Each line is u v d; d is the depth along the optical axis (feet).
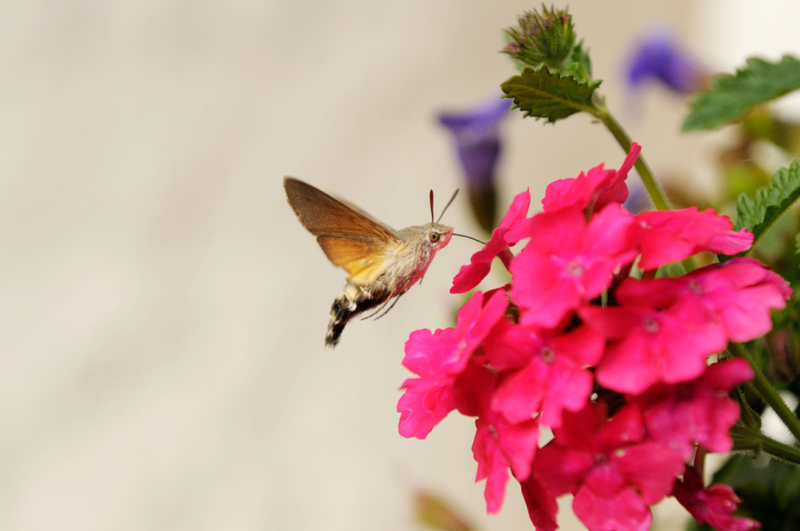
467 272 2.37
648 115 5.50
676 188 2.78
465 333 2.33
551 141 5.88
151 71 5.49
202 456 5.50
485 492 2.30
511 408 2.27
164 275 5.54
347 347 5.79
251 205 5.68
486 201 3.22
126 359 5.44
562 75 2.39
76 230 5.41
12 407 5.20
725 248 2.30
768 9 4.41
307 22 5.69
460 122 3.18
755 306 2.25
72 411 5.32
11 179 5.24
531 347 2.27
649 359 2.24
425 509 2.95
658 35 3.37
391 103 5.79
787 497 2.46
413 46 5.77
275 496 5.55
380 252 2.61
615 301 2.31
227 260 5.65
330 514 5.60
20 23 5.22
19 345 5.26
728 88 2.48
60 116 5.34
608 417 2.29
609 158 5.65
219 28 5.56
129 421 5.41
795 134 2.70
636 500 2.25
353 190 5.81
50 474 5.22
